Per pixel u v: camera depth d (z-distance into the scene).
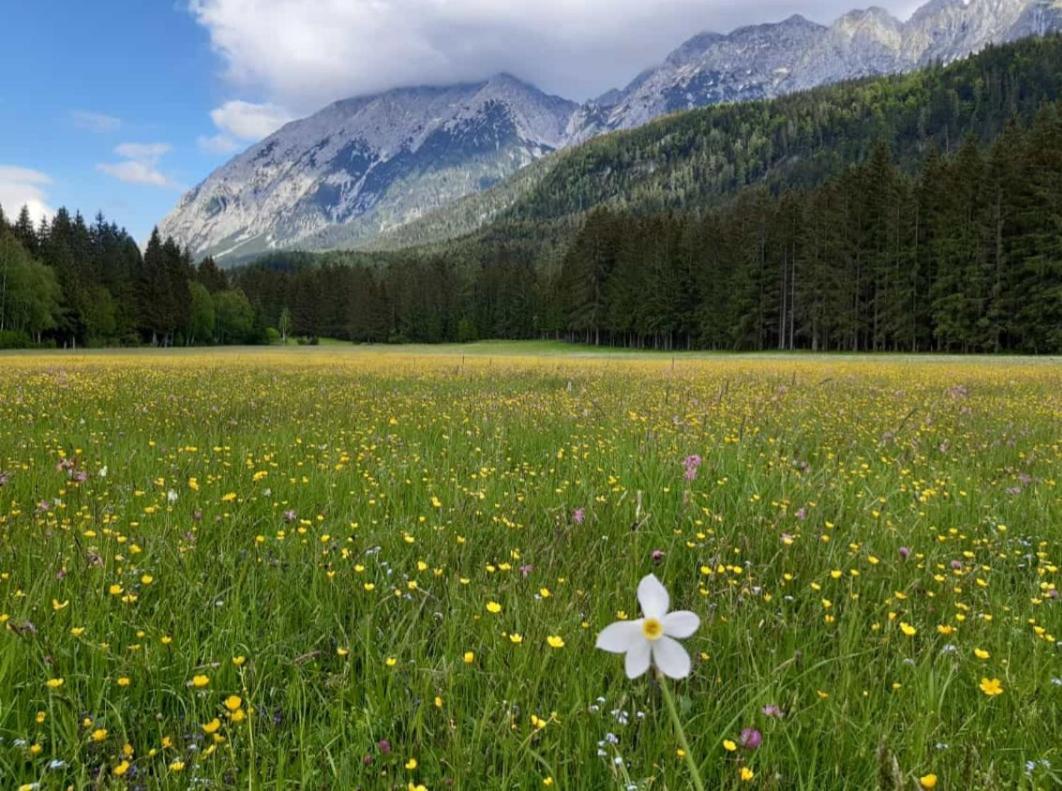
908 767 1.98
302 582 3.28
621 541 3.90
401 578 3.40
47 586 2.95
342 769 1.95
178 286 100.94
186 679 2.43
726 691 2.41
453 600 3.08
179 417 9.80
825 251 65.88
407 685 2.37
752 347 73.38
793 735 2.15
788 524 4.28
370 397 13.70
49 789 1.85
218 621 2.84
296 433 8.38
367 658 2.51
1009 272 52.69
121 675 2.42
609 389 15.61
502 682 2.42
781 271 70.69
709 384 17.52
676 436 7.50
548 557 3.69
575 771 2.03
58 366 26.59
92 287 89.44
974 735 2.14
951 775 1.91
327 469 5.87
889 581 3.57
